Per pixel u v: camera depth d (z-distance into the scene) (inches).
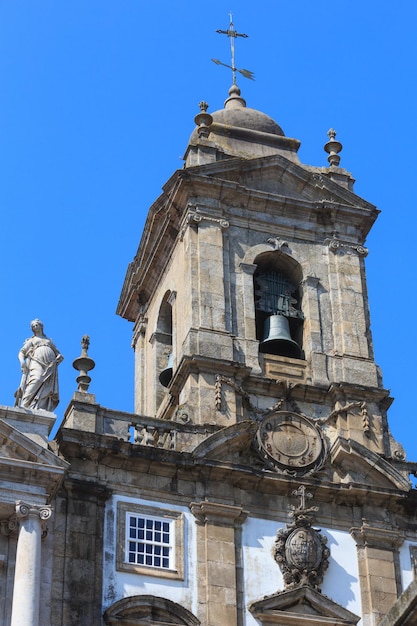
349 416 1817.2
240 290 1887.3
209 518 1690.5
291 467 1756.9
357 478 1771.7
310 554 1695.4
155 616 1606.8
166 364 1980.8
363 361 1872.5
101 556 1628.9
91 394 1740.9
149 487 1692.9
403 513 1770.4
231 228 1930.4
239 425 1740.9
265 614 1641.2
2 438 1611.7
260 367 1835.6
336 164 2060.8
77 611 1583.4
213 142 1993.1
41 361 1724.9
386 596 1701.5
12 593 1565.0
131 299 2096.5
